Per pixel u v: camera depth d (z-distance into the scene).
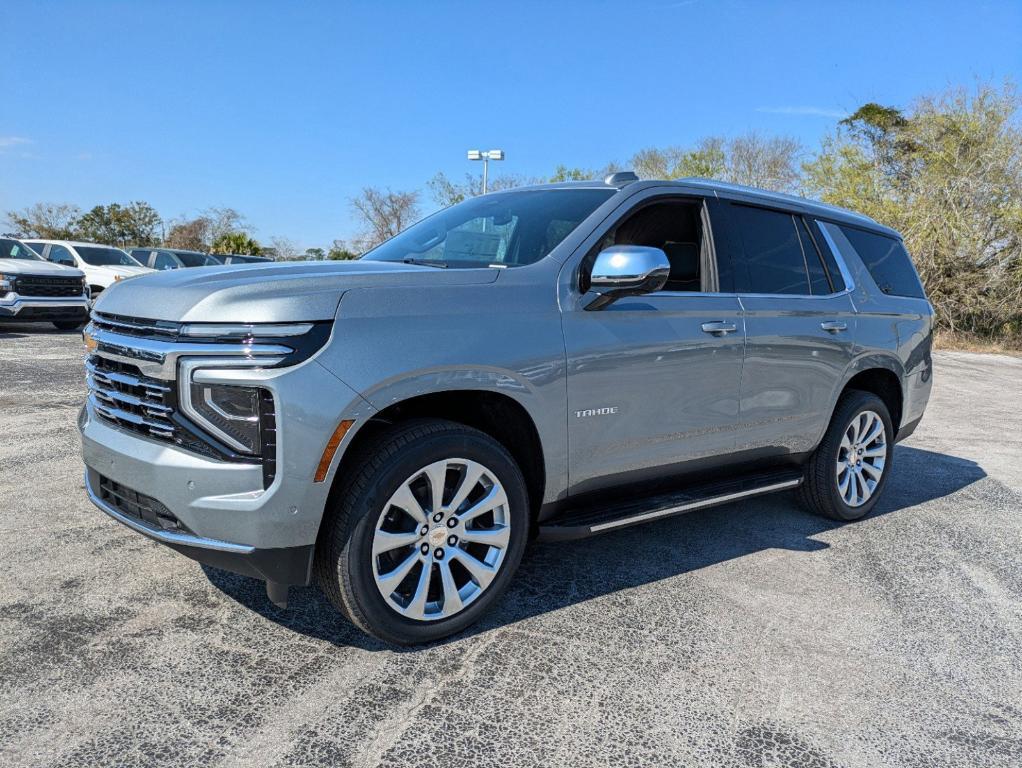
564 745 2.44
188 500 2.64
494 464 3.06
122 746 2.33
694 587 3.74
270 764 2.28
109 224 53.22
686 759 2.40
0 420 6.57
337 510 2.78
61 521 4.18
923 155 22.42
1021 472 6.64
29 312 14.02
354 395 2.68
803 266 4.52
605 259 3.17
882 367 4.92
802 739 2.54
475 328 2.99
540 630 3.21
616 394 3.44
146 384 2.76
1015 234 20.64
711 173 38.28
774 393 4.18
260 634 3.05
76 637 2.96
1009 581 4.04
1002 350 20.58
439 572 3.05
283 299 2.64
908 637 3.32
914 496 5.69
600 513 3.54
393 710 2.58
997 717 2.73
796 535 4.60
